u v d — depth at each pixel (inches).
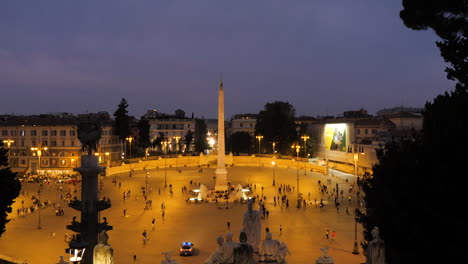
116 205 2942.9
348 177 4168.3
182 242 1946.4
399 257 976.3
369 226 1196.5
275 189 3673.7
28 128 4569.4
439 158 914.1
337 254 1721.2
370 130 4798.2
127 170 4835.1
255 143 6225.4
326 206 2847.0
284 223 2336.4
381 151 1278.3
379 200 1117.7
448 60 991.0
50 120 4746.6
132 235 2094.0
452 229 822.5
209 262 633.6
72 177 4099.4
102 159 5022.1
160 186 3838.6
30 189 3491.6
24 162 4557.1
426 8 1005.2
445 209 869.8
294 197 3228.3
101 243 597.3
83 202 881.5
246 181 4074.8
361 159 4244.6
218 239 647.1
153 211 2738.7
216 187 3511.3
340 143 4909.0
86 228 876.0
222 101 3550.7
